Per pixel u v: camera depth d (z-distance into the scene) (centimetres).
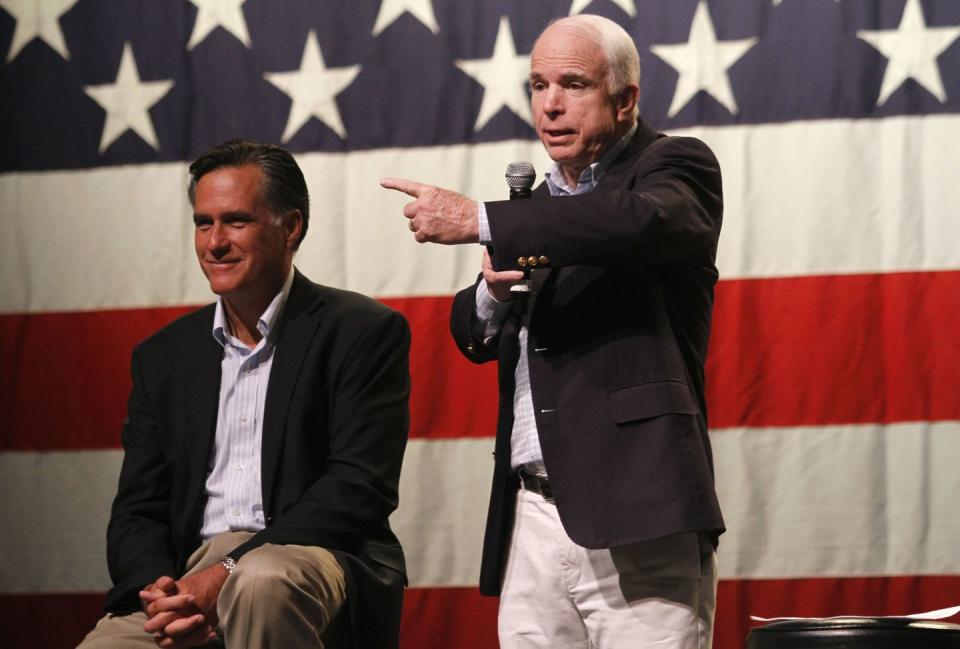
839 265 862
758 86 878
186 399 669
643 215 504
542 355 545
